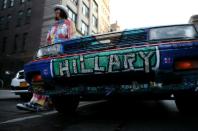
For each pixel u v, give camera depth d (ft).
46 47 10.90
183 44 8.14
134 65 8.48
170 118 10.37
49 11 75.82
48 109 13.26
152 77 8.41
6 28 91.15
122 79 8.85
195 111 10.15
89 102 18.60
